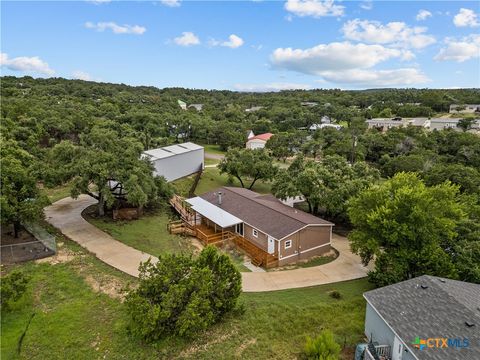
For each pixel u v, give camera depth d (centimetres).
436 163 4872
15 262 1917
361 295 1889
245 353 1378
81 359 1312
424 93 14388
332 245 2778
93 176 2467
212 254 1642
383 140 6359
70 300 1633
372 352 1348
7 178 2023
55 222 2620
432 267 1852
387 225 1886
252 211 2797
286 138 7081
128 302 1404
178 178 4462
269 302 1744
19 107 5531
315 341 1348
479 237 1934
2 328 1433
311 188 3167
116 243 2314
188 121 7556
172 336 1412
